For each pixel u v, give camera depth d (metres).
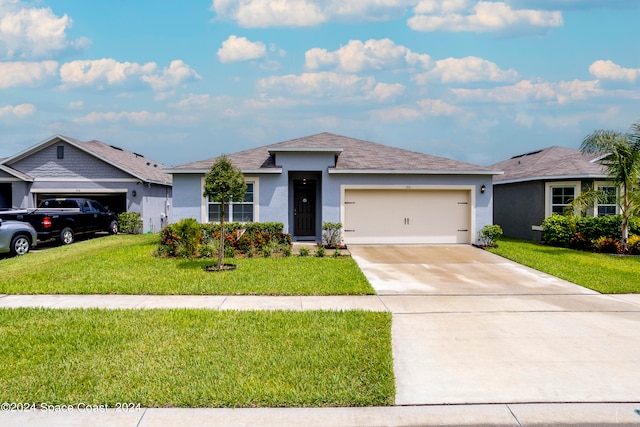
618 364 5.19
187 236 12.44
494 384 4.67
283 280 9.64
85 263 11.55
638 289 9.09
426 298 8.41
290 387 4.50
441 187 16.25
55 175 20.94
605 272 10.97
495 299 8.35
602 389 4.57
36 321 6.68
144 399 4.22
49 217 16.17
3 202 22.14
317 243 15.95
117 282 9.38
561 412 4.15
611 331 6.39
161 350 5.45
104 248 14.53
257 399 4.25
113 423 3.87
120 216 20.48
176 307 7.61
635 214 14.96
